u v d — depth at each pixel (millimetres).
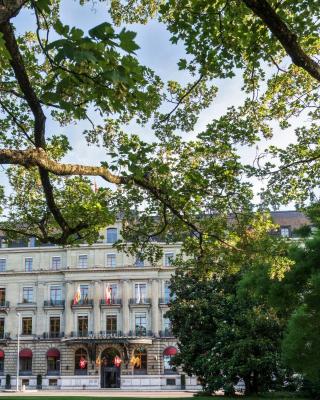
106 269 72688
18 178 19359
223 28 12320
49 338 72750
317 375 23094
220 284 34719
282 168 15336
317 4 11383
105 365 72062
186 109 14625
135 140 14594
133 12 16359
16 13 7535
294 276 21656
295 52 9828
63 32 6465
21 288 75000
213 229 15727
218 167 14453
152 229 17203
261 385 34000
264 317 30859
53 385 71188
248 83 14695
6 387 71938
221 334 32219
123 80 6941
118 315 72250
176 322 37562
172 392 60812
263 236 15320
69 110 7949
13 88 15016
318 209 21500
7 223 19609
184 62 13094
